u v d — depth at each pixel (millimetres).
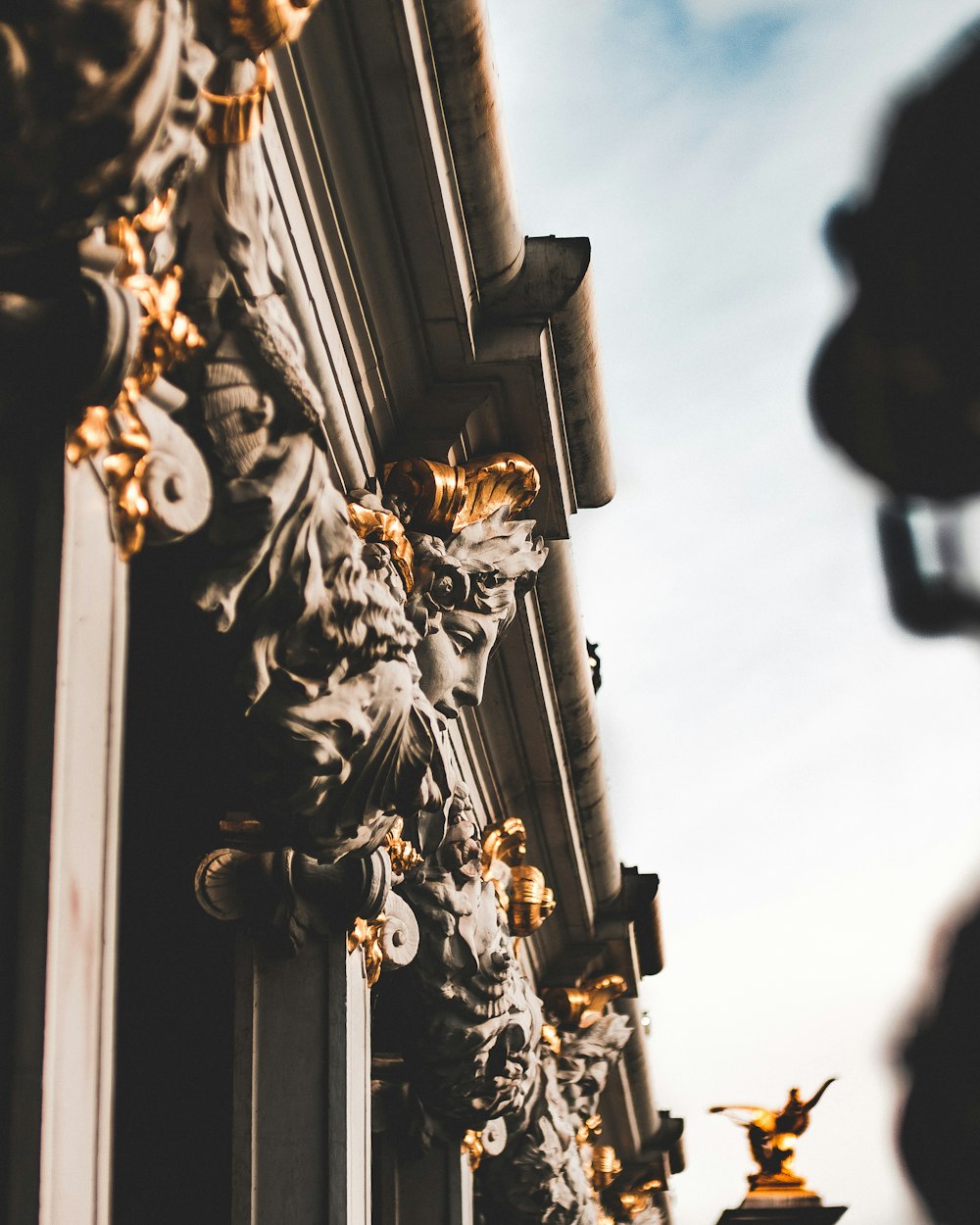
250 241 5152
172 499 5164
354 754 6699
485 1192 15547
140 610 7898
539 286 9266
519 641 12578
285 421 5598
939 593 1107
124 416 4934
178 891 8109
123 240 4637
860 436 1153
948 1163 1013
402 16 7195
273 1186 7805
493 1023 10758
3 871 4367
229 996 8047
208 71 4578
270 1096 7914
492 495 9656
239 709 6199
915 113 1105
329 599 6145
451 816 10484
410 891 10469
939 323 1106
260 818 7051
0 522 4543
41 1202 4156
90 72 3793
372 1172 12062
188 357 5207
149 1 3848
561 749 14609
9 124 3838
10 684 4469
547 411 9586
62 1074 4340
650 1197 26766
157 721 8039
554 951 18422
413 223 8195
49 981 4293
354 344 8328
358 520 8125
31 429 4547
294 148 7137
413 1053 10914
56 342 4324
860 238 1152
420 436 9219
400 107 7586
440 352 9156
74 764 4543
